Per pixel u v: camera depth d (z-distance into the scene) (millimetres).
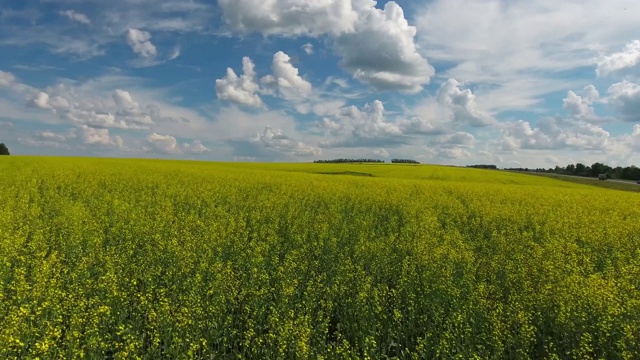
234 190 24469
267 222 16672
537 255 12328
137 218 15227
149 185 25516
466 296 8883
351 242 13617
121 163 44719
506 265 11266
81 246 11695
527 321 7758
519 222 18406
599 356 7371
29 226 13914
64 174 29016
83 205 17703
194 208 19422
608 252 14008
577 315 7859
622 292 9383
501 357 7090
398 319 7836
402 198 24266
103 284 8344
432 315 8125
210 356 6820
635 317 7969
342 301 8602
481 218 19312
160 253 11094
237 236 13328
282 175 36719
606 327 7281
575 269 10891
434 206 22734
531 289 9188
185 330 6969
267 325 7480
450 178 51312
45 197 20266
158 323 7062
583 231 16281
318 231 14633
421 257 11578
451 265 10812
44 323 6809
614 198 28703
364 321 7641
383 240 13812
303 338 6500
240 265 10891
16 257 10227
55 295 7664
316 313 8281
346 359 6266
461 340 7465
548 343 7605
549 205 24312
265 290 8586
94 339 6414
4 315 7242
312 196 23812
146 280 9227
